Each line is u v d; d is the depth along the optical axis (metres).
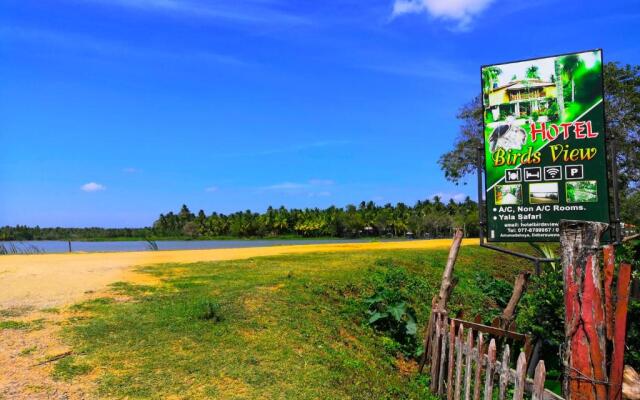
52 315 8.18
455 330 6.66
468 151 31.48
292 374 6.38
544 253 9.81
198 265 13.99
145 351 6.74
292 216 123.25
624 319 4.07
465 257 19.45
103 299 9.29
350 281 11.64
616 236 8.63
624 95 25.19
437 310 7.47
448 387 6.27
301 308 9.12
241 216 125.31
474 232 87.25
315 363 6.83
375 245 26.61
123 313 8.30
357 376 6.83
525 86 9.42
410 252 18.78
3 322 7.76
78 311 8.45
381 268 14.12
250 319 8.20
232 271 12.64
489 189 9.66
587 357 4.13
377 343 8.78
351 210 121.12
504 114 9.56
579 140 9.04
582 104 9.03
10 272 12.67
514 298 8.06
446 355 6.74
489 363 5.13
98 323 7.75
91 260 16.05
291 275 11.77
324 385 6.22
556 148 9.19
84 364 6.27
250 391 5.84
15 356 6.43
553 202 9.20
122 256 18.08
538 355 6.99
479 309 12.90
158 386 5.81
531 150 9.34
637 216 19.12
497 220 9.57
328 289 10.70
